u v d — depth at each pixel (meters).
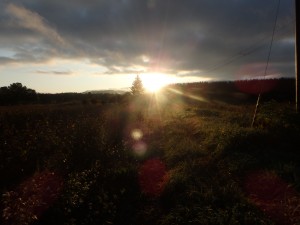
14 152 10.84
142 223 6.80
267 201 7.38
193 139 15.03
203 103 51.22
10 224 6.03
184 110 31.64
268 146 11.87
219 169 9.94
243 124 17.78
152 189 8.67
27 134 12.78
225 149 11.57
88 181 8.84
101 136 13.24
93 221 6.78
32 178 8.89
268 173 8.70
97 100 60.91
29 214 6.36
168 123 21.06
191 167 9.98
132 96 63.97
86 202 7.54
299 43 14.52
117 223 6.86
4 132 12.70
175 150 12.34
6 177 9.27
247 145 11.83
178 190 8.11
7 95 84.38
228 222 6.09
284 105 17.72
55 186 8.36
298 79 14.66
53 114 23.64
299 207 6.57
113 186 8.88
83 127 13.87
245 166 9.66
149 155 12.41
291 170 8.76
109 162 10.91
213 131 14.98
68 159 10.62
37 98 91.25
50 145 12.38
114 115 23.84
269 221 6.14
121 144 13.99
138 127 19.48
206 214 6.52
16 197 7.32
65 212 6.91
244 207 6.84
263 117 16.31
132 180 9.36
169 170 10.25
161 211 7.27
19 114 22.19
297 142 12.23
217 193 7.66
